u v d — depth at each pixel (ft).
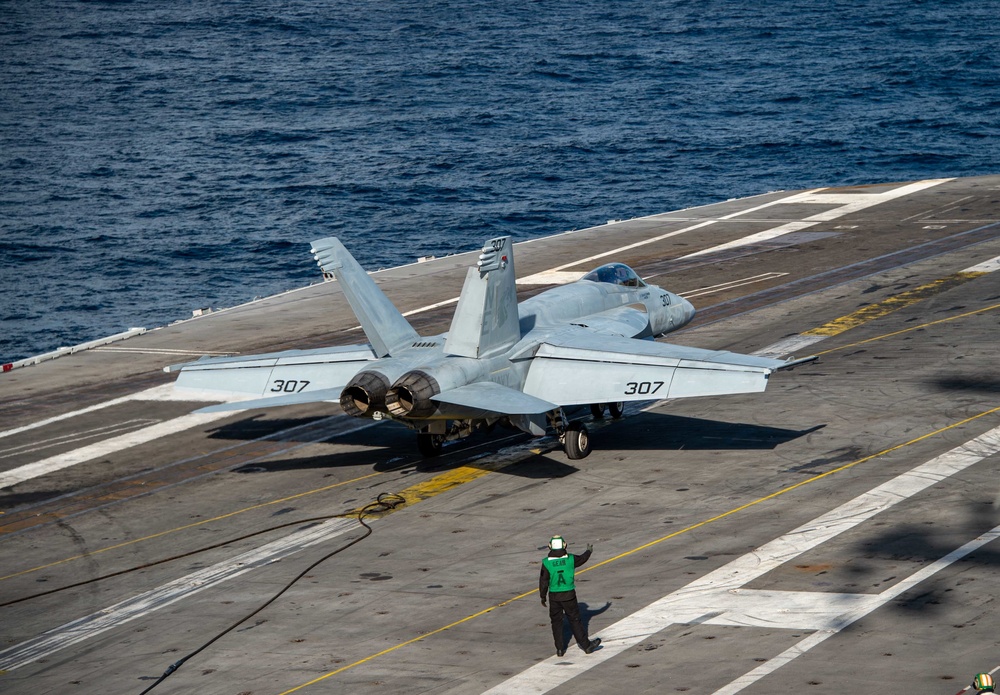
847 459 340.80
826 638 230.89
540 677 225.56
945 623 232.94
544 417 359.25
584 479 342.03
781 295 567.18
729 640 233.96
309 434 406.21
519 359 355.97
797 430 372.79
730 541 286.46
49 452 399.03
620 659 230.48
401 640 247.29
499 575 277.23
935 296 542.98
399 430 404.57
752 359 335.06
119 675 241.55
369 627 255.09
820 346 475.72
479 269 334.85
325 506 334.85
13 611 278.87
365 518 322.75
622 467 350.23
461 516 319.06
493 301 342.23
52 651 256.32
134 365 509.35
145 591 285.23
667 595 258.37
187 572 294.87
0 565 307.58
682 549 284.20
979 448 342.03
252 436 407.23
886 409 387.34
